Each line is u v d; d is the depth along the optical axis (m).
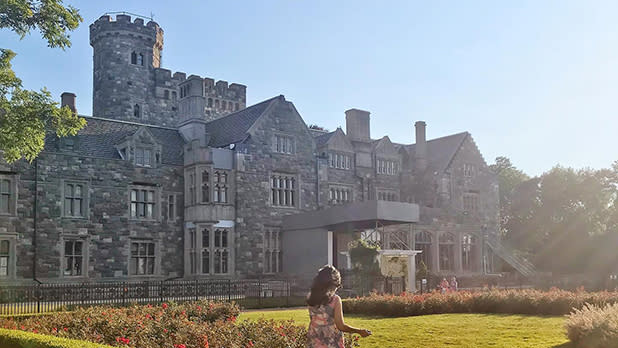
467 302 25.69
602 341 14.28
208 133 49.47
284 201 46.19
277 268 44.75
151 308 20.23
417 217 39.91
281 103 47.16
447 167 57.31
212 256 41.59
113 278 39.72
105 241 39.72
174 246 42.72
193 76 47.03
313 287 9.52
